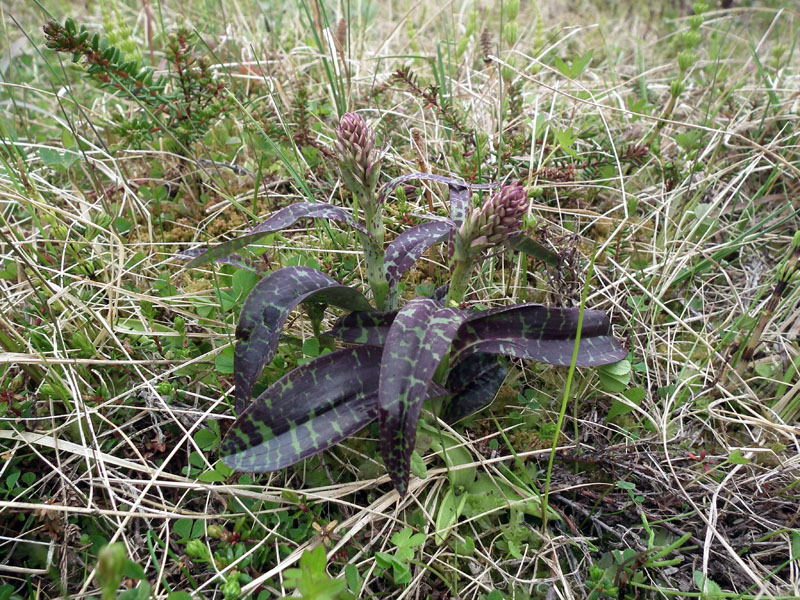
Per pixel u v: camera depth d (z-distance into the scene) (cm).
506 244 29
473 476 28
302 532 26
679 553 27
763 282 40
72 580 25
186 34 38
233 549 25
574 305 35
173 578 25
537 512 27
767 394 34
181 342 32
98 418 29
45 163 41
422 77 53
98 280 36
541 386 33
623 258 40
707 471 28
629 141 44
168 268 38
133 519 26
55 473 28
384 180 42
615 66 60
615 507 28
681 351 36
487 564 26
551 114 43
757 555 27
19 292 33
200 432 28
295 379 24
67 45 32
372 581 25
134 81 35
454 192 30
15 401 29
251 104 44
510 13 44
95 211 40
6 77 54
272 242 35
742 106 48
